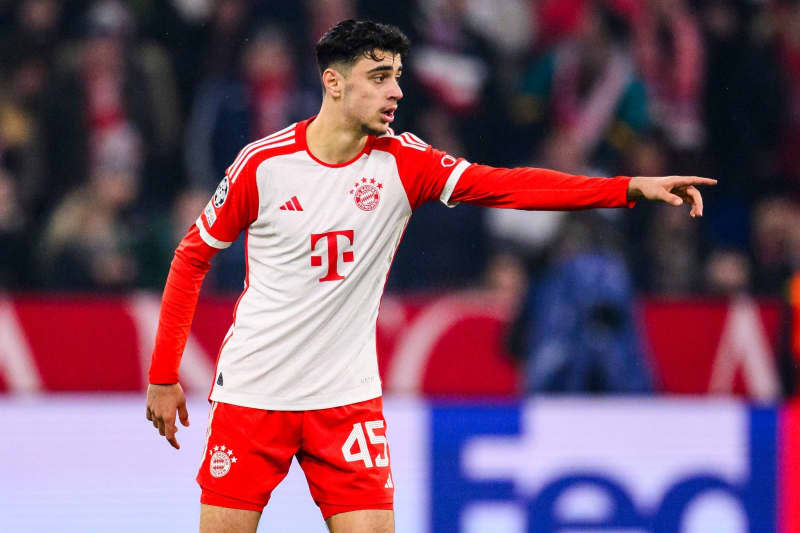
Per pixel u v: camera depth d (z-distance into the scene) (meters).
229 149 25.95
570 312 22.84
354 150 10.50
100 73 25.69
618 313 22.97
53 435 18.17
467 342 22.31
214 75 26.27
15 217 24.66
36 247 24.58
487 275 24.72
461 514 18.75
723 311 23.09
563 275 23.11
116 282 24.31
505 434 19.08
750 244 27.94
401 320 22.09
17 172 25.08
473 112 27.36
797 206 27.89
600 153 27.66
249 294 10.83
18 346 20.86
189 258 10.72
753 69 29.08
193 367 21.09
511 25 27.80
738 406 19.69
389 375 21.97
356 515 10.70
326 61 10.33
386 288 25.28
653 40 28.36
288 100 26.16
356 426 10.78
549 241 24.86
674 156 28.30
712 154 28.75
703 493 19.42
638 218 26.14
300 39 26.67
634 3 28.31
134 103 25.77
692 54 28.61
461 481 18.84
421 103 27.12
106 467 18.25
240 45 26.36
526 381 22.45
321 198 10.44
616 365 22.80
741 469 19.56
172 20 26.36
